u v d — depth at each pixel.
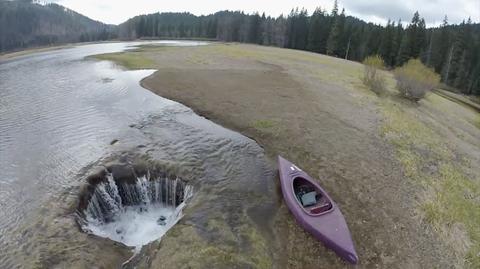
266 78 35.47
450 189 17.38
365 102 29.33
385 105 29.55
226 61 45.50
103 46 75.12
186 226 13.18
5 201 14.13
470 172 20.20
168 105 26.22
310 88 32.22
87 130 21.38
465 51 74.69
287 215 14.32
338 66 50.28
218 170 17.17
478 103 58.91
